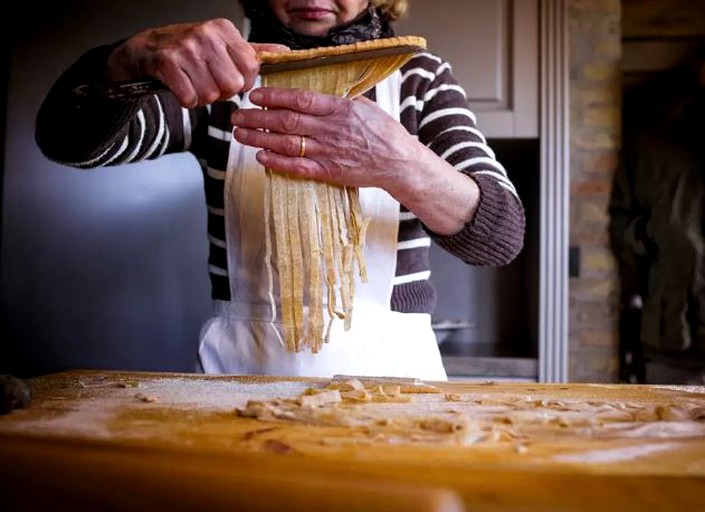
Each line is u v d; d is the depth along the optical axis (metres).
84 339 1.55
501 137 1.77
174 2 1.54
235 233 0.98
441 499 0.33
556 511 0.41
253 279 0.97
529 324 1.98
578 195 1.91
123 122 0.81
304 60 0.76
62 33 1.56
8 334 1.56
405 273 0.99
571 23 1.90
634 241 1.84
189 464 0.39
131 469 0.39
